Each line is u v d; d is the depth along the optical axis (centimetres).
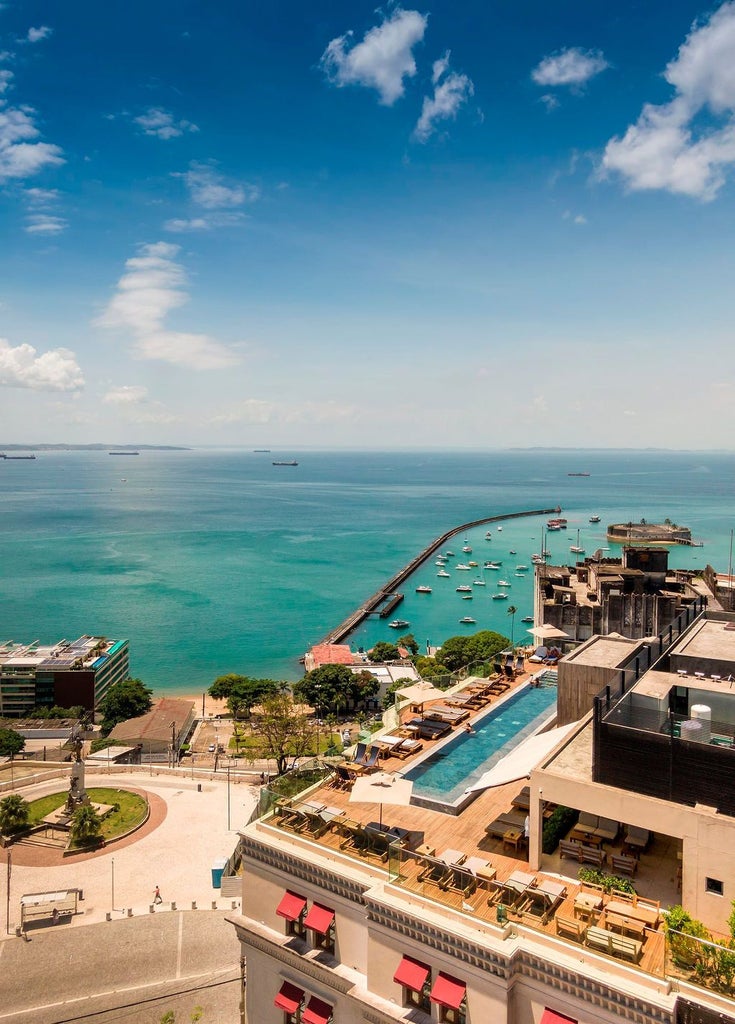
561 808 3922
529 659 7556
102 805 10588
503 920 3102
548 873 3594
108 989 6512
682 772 3347
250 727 15425
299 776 4725
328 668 17350
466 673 7144
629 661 5256
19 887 8450
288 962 3822
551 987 2936
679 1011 2666
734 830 3077
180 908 7906
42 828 9906
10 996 6431
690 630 5425
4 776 12275
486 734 5450
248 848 4072
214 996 6391
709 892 3164
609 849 3781
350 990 3481
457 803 4288
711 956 2748
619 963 2823
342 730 15125
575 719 5506
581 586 17250
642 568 17200
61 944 7231
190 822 10200
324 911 3688
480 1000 3072
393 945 3362
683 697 4022
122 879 8662
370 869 3588
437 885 3403
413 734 5525
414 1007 3309
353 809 4319
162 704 16688
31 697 17925
